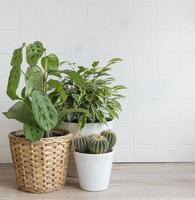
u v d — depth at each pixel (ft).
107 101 4.88
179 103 5.52
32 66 4.24
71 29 5.38
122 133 5.55
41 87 4.28
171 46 5.43
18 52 4.17
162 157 5.59
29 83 4.16
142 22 5.39
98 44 5.41
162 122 5.55
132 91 5.49
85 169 4.44
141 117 5.54
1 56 5.39
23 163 4.36
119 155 5.58
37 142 4.25
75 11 5.35
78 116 4.77
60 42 5.40
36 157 4.30
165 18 5.39
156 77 5.48
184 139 5.58
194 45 5.43
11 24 5.35
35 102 4.11
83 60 5.43
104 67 5.10
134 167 5.41
